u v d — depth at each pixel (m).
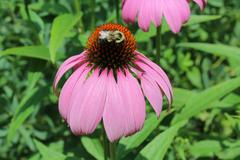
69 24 0.39
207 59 0.64
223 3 0.67
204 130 0.57
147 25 0.38
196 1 0.40
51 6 0.52
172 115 0.47
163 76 0.34
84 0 0.58
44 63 0.47
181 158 0.47
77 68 0.35
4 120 0.57
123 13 0.39
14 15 0.62
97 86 0.32
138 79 0.36
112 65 0.34
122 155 0.40
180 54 0.62
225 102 0.47
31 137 0.58
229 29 0.69
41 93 0.46
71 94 0.33
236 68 0.52
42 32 0.51
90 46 0.35
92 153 0.44
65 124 0.57
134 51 0.35
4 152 0.61
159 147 0.37
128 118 0.31
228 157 0.46
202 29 0.65
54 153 0.43
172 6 0.38
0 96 0.58
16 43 0.60
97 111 0.31
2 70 0.60
